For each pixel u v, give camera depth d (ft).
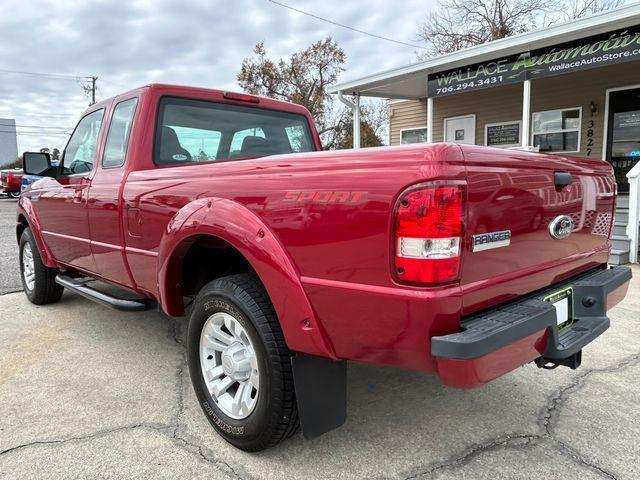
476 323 6.18
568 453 7.88
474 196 6.02
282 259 6.87
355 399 9.84
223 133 12.09
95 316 15.29
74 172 14.05
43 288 15.88
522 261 7.10
